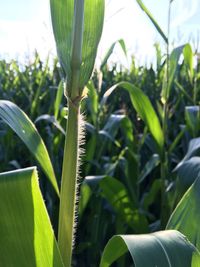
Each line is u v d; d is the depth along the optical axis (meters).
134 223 1.05
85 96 0.34
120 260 1.13
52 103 1.72
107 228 1.28
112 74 2.61
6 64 2.95
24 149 1.66
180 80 2.01
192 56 1.16
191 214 0.42
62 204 0.35
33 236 0.33
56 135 1.44
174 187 1.06
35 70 2.46
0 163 1.60
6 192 0.32
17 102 2.21
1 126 1.71
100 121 1.50
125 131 1.26
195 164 0.87
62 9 0.34
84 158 1.32
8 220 0.33
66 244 0.35
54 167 1.41
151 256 0.29
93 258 1.27
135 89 0.97
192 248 0.30
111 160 1.40
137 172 1.22
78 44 0.32
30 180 0.33
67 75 0.33
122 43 1.07
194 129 1.20
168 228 0.43
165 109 1.06
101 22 0.34
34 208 0.33
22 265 0.34
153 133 1.03
